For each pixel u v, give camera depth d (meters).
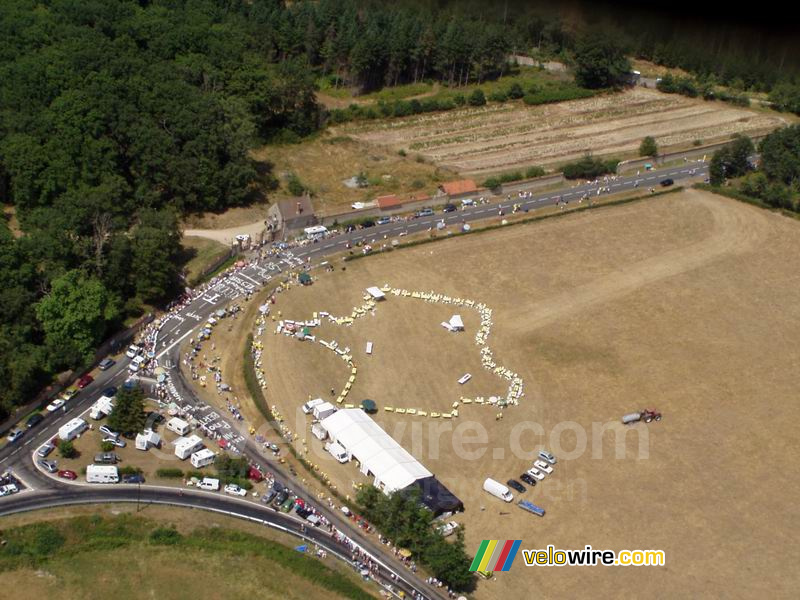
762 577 166.00
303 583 154.38
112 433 185.75
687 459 196.25
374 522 170.25
